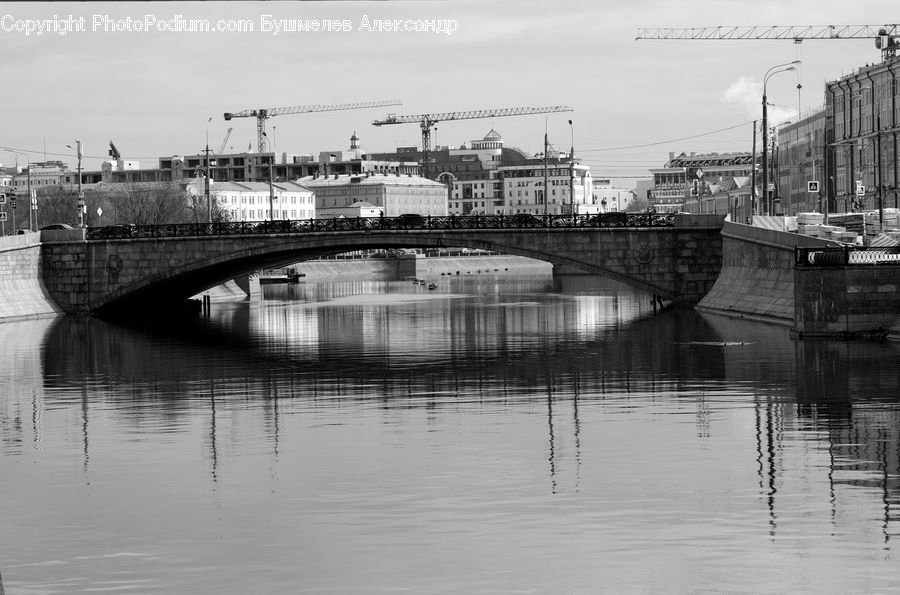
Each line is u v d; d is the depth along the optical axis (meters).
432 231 157.12
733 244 144.75
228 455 64.19
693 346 107.38
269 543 48.19
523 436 67.44
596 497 53.66
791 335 111.50
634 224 153.88
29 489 57.59
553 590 42.50
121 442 68.56
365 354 111.25
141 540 48.97
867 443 63.72
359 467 60.38
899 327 103.69
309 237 161.00
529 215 155.75
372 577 44.12
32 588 43.72
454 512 51.72
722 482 55.94
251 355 112.50
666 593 41.97
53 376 99.38
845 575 43.44
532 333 128.88
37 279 167.62
